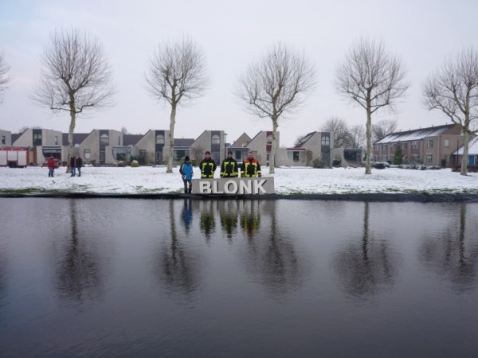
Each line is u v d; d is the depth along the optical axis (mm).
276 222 9883
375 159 86188
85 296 4656
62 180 20156
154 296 4668
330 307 4359
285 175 25891
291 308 4328
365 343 3533
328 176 25125
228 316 4102
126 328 3812
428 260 6332
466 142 28609
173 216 10781
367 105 27734
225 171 15734
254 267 5883
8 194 15336
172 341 3559
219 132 59031
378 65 27156
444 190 17203
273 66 27156
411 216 11094
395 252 6840
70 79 25359
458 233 8586
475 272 5699
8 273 5527
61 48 24922
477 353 3373
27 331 3746
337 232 8617
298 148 58062
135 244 7324
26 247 7047
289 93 27500
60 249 6910
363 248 7125
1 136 65125
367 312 4227
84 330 3768
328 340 3586
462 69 27703
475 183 20953
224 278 5359
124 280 5250
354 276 5480
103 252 6707
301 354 3334
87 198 15039
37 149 59156
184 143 70062
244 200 14633
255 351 3385
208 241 7621
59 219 10164
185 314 4148
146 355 3312
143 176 23375
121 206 12812
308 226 9344
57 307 4320
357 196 15414
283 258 6398
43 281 5195
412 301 4555
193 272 5621
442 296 4723
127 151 59969
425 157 66188
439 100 28984
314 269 5797
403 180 22438
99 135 63000
